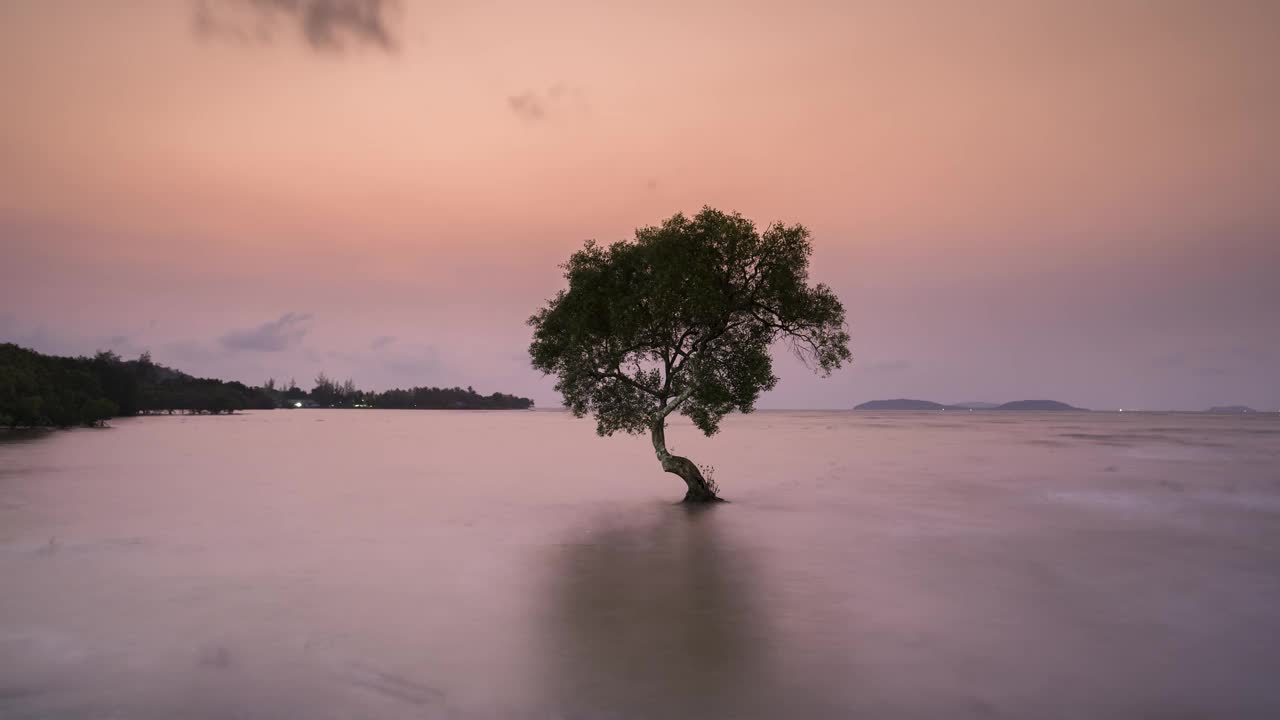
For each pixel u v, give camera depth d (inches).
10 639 484.7
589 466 2042.3
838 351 1142.3
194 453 2415.1
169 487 1413.6
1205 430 5880.9
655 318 1115.9
